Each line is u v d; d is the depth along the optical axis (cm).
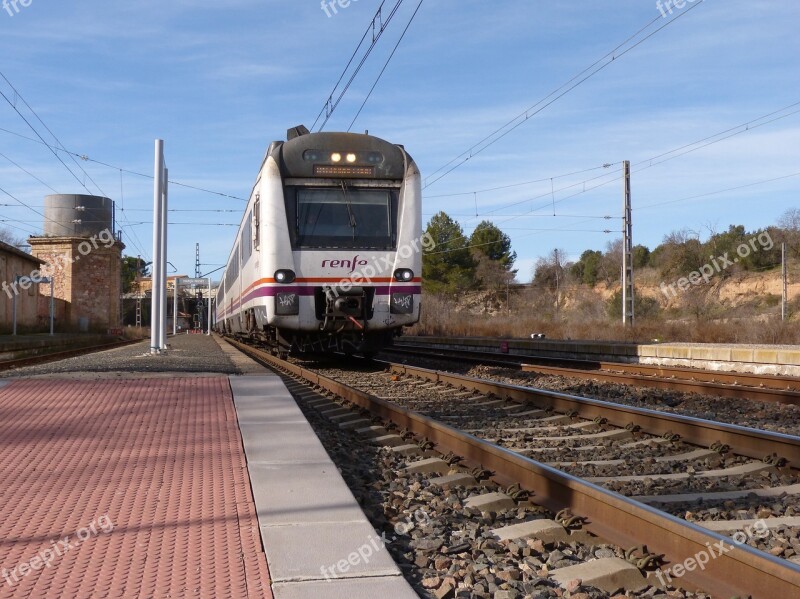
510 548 440
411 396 1162
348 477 610
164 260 2216
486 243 6925
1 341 3209
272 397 969
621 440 782
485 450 644
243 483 560
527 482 570
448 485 593
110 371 1292
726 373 1447
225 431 757
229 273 2647
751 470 622
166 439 720
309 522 463
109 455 654
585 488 489
